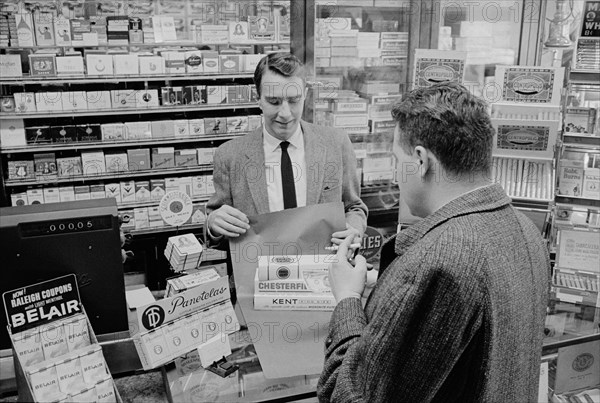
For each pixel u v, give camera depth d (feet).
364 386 3.62
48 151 12.72
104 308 4.93
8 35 11.76
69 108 12.33
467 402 3.74
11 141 12.13
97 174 12.91
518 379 3.79
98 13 12.50
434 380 3.56
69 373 4.11
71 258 4.69
